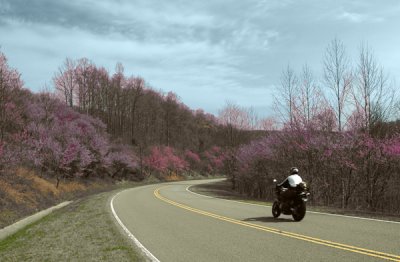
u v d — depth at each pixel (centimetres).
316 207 1844
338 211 1563
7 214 1950
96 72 8225
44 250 945
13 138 3238
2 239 1346
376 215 1379
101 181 4831
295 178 1283
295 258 731
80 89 7762
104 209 1870
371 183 2336
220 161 7956
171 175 7519
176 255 801
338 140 2488
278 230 1068
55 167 3650
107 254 831
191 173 8588
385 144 2217
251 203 2102
